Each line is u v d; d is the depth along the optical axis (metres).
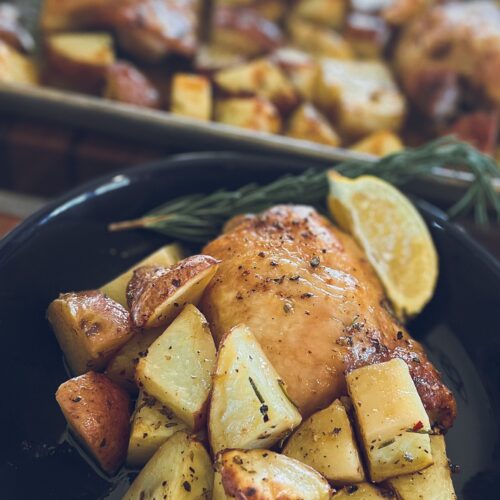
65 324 0.38
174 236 0.45
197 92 0.60
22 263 0.39
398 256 0.44
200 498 0.34
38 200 0.60
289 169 0.48
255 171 0.47
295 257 0.39
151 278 0.37
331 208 0.45
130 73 0.61
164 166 0.46
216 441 0.34
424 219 0.45
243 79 0.63
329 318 0.37
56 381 0.38
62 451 0.37
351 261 0.41
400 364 0.35
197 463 0.34
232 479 0.32
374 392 0.35
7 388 0.37
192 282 0.37
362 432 0.34
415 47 0.67
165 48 0.63
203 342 0.36
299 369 0.36
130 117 0.57
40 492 0.35
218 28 0.66
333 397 0.36
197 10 0.69
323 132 0.61
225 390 0.34
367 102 0.62
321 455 0.34
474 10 0.69
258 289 0.37
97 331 0.36
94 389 0.36
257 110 0.61
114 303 0.38
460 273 0.43
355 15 0.71
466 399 0.40
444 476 0.35
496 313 0.41
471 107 0.67
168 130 0.57
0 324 0.38
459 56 0.65
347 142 0.63
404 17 0.71
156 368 0.35
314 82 0.65
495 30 0.65
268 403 0.34
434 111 0.63
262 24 0.67
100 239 0.43
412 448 0.34
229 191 0.47
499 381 0.40
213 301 0.38
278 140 0.56
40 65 0.64
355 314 0.38
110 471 0.36
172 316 0.37
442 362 0.42
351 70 0.66
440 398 0.37
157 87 0.64
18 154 0.58
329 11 0.71
